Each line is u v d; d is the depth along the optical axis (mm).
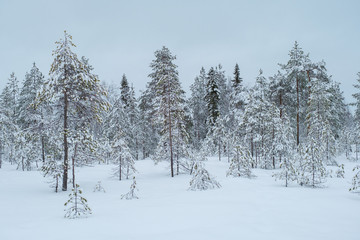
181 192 13641
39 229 6359
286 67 32125
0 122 29094
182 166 25906
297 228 5863
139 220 7004
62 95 16156
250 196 10727
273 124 27641
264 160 26844
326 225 6125
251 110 29859
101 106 17000
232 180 17250
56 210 9547
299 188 12781
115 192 14758
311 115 29188
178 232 5621
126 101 41312
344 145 40844
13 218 8047
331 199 9570
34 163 31812
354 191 11242
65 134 15555
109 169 27312
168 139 24328
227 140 33031
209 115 40000
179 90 24469
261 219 6734
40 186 17016
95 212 8797
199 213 7656
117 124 36750
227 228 5883
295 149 28938
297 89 31547
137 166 29609
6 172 24859
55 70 15523
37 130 17984
